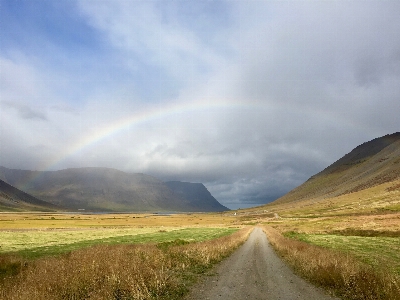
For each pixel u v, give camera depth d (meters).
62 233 56.28
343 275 13.76
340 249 26.23
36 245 35.50
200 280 14.91
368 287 12.12
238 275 16.52
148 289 12.22
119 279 12.43
